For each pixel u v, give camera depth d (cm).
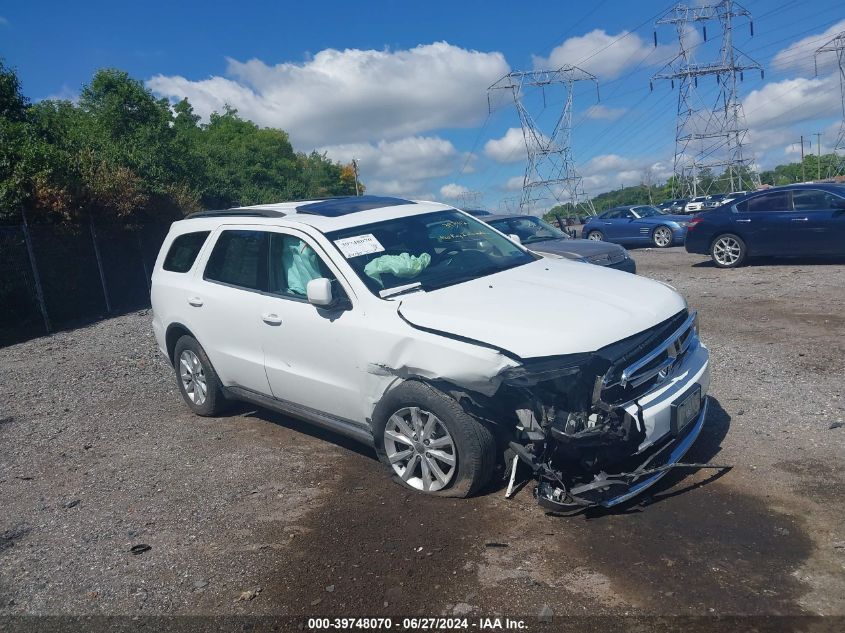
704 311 958
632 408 394
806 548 360
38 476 568
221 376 627
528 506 429
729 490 428
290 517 451
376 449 480
